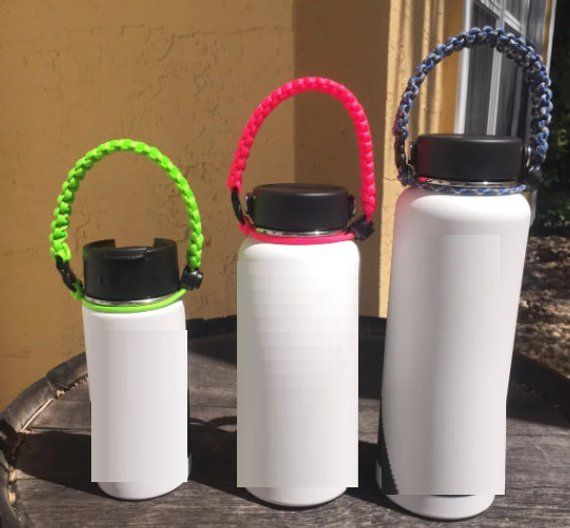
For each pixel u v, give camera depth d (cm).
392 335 55
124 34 119
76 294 55
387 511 57
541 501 59
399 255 53
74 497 58
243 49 118
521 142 50
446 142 48
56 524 54
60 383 79
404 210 52
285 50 117
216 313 129
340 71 118
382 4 117
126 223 126
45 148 124
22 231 128
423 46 142
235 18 117
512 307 51
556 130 422
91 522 54
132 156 124
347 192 53
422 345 52
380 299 129
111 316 52
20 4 119
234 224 126
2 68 121
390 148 125
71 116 123
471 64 201
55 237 55
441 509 55
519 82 285
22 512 55
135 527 54
